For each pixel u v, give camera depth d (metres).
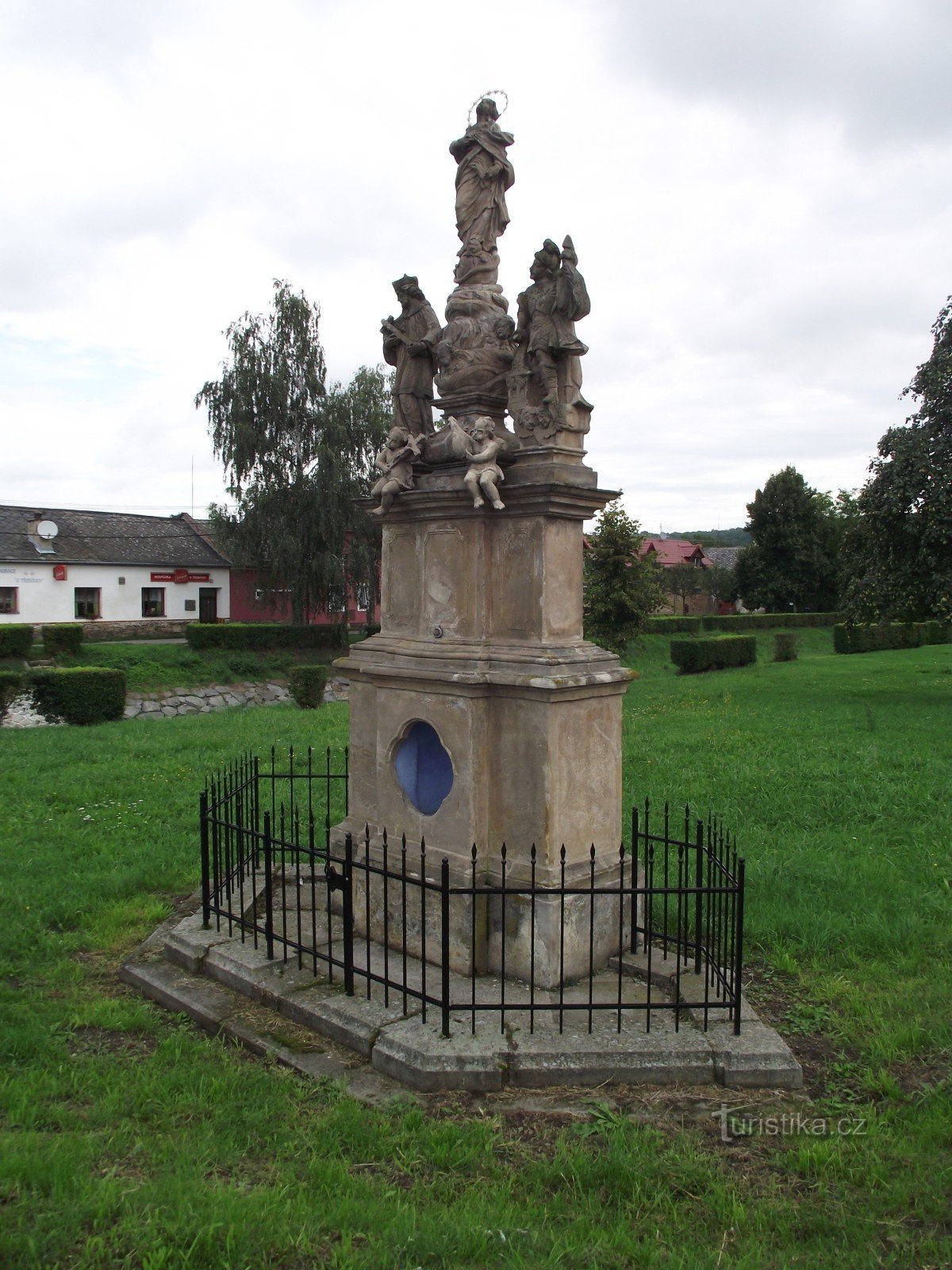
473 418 5.68
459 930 5.38
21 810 9.69
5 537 38.88
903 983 5.52
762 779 11.13
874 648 37.97
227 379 32.81
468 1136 3.96
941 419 19.16
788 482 52.03
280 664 32.22
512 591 5.45
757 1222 3.42
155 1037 4.99
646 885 5.87
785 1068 4.47
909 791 10.16
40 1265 2.94
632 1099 4.34
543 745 5.19
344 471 32.91
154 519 46.09
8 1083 4.33
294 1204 3.41
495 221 5.98
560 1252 3.19
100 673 19.58
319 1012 4.94
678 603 57.25
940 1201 3.52
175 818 9.55
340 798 10.60
